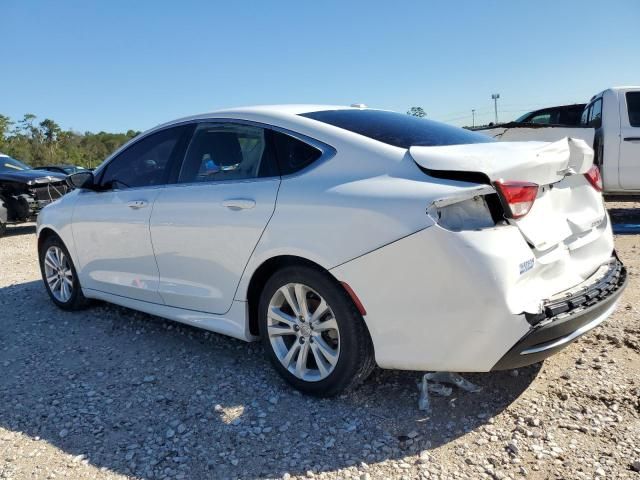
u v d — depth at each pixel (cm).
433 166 263
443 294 251
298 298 303
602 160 802
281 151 320
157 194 382
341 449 261
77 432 290
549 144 293
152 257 383
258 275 322
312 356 315
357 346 283
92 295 461
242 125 346
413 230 253
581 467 238
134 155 420
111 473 253
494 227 253
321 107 358
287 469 249
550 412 281
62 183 1182
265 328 321
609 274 304
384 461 250
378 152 286
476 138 339
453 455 252
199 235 344
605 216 337
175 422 293
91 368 370
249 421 290
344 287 277
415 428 275
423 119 367
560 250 282
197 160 367
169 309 382
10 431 294
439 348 258
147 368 364
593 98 886
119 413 307
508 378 318
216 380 340
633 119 792
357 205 271
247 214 316
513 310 245
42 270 516
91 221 436
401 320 263
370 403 300
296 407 301
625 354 338
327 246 279
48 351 405
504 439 262
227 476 246
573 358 337
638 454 244
